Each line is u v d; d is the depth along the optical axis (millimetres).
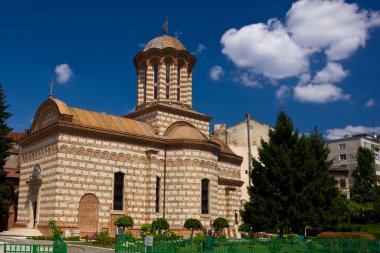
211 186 46781
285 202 37406
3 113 56500
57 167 39281
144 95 53469
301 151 38781
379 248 29859
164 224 41312
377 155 95625
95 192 41062
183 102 52844
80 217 39781
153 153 44938
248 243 26547
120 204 42719
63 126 39906
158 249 23328
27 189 44375
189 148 45875
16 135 71375
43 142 42500
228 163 55812
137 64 54438
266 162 39031
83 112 44250
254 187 39375
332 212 42406
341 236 39000
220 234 45438
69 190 39531
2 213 54656
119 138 43531
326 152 47062
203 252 24797
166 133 49312
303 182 37875
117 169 42875
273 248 27234
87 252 30500
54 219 38312
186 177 45188
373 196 73812
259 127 77625
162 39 53781
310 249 28312
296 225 37188
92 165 41281
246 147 75375
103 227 40938
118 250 24594
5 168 61938
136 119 52469
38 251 28812
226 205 53406
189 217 44250
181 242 24297
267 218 37312
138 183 44156
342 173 86125
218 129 75562
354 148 93375
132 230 42656
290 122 40031
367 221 72500
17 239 36719
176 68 52656
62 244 28109
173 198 45125
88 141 41438
